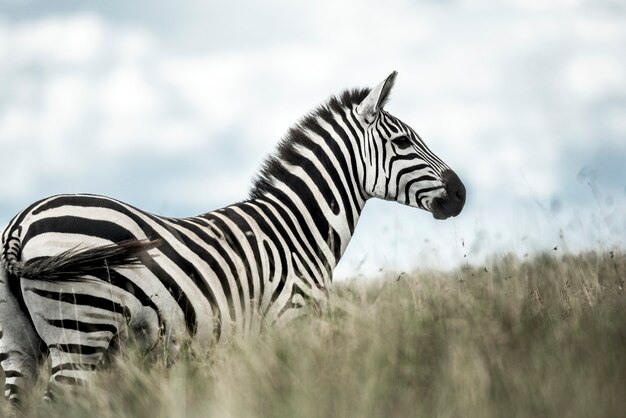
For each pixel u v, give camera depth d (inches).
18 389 642.2
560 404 494.6
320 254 782.5
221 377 585.3
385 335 610.5
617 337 596.4
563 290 790.5
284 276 742.5
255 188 786.2
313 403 517.3
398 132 829.8
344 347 605.6
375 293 870.4
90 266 602.2
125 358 626.2
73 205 624.7
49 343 615.2
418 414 502.6
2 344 638.5
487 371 539.8
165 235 652.7
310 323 679.7
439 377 557.0
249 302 703.7
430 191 829.8
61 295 607.2
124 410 582.6
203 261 669.3
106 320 613.0
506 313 651.5
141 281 623.5
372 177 820.6
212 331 664.4
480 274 860.6
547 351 573.9
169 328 638.5
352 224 816.9
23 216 625.6
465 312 661.3
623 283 778.8
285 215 770.8
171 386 572.7
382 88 810.2
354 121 819.4
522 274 887.7
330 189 799.7
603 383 518.9
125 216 634.8
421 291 773.9
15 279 627.8
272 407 532.4
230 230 720.3
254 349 626.8
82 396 597.9
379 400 525.0
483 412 492.1
